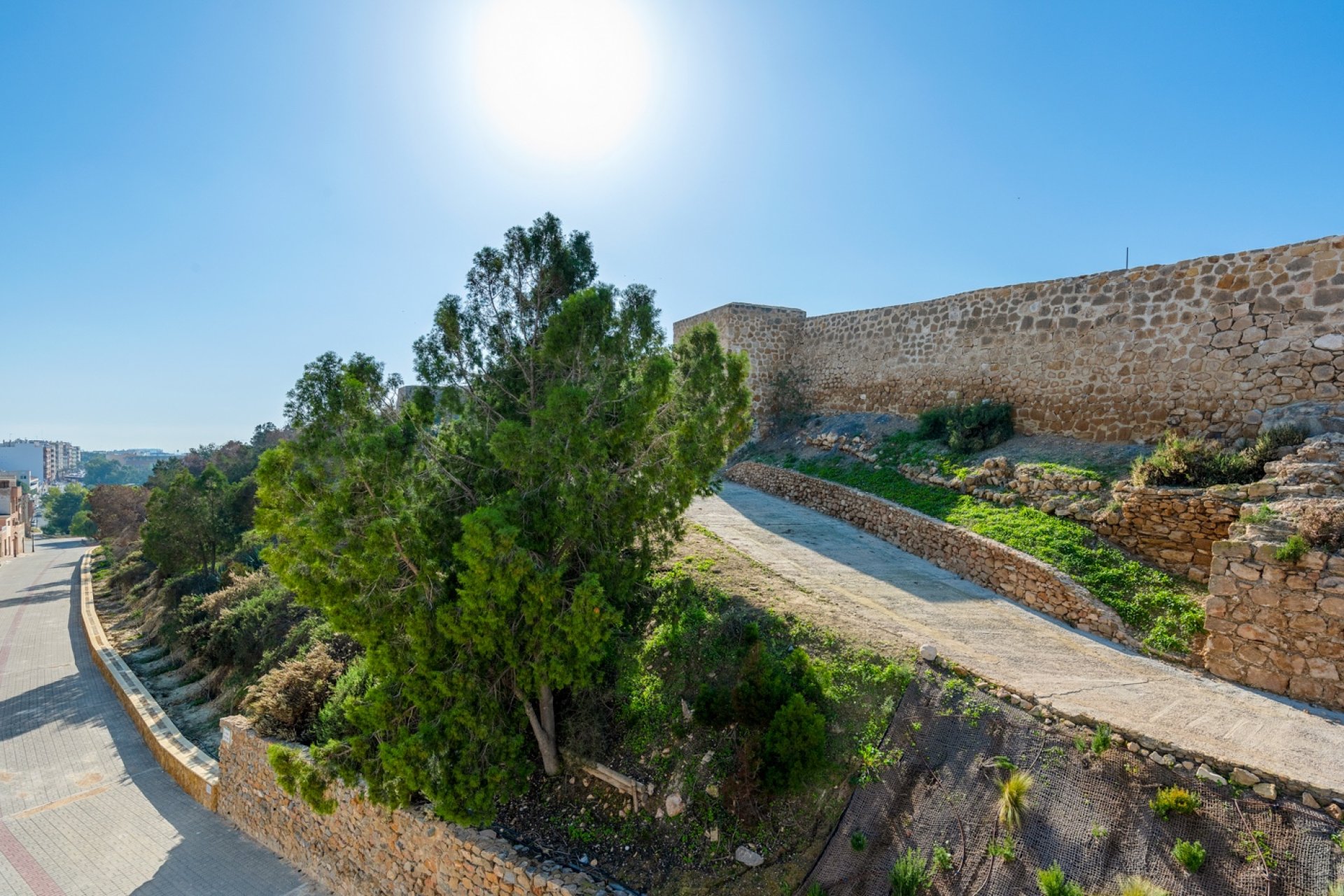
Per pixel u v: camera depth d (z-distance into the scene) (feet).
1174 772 19.56
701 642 31.60
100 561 171.01
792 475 61.16
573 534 26.30
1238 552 26.08
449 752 26.16
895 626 30.76
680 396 29.60
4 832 42.96
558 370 28.25
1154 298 42.55
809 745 22.88
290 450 24.93
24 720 63.10
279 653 52.16
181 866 38.34
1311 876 16.30
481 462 28.89
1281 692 24.53
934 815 21.24
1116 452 42.55
